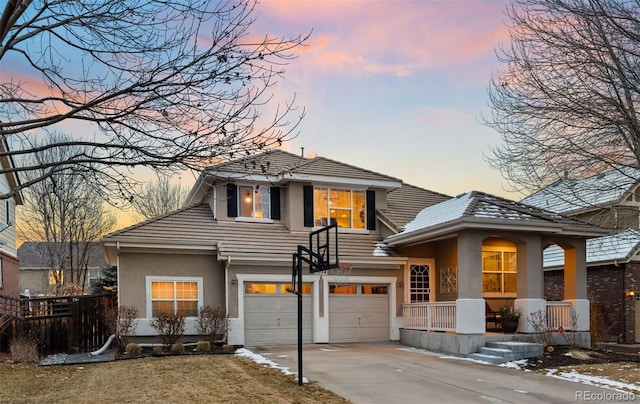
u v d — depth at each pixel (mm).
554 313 15844
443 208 18188
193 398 8727
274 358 13430
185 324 16406
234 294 16781
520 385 10148
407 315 18125
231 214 18594
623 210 16438
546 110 12922
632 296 18328
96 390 9602
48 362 13594
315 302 17688
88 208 30875
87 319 16359
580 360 12945
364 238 19688
